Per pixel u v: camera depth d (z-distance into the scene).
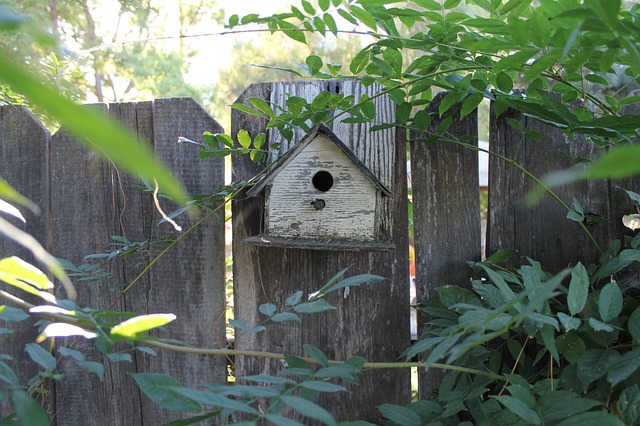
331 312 2.28
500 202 2.21
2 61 0.31
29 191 2.40
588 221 2.18
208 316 2.34
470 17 1.76
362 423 1.21
